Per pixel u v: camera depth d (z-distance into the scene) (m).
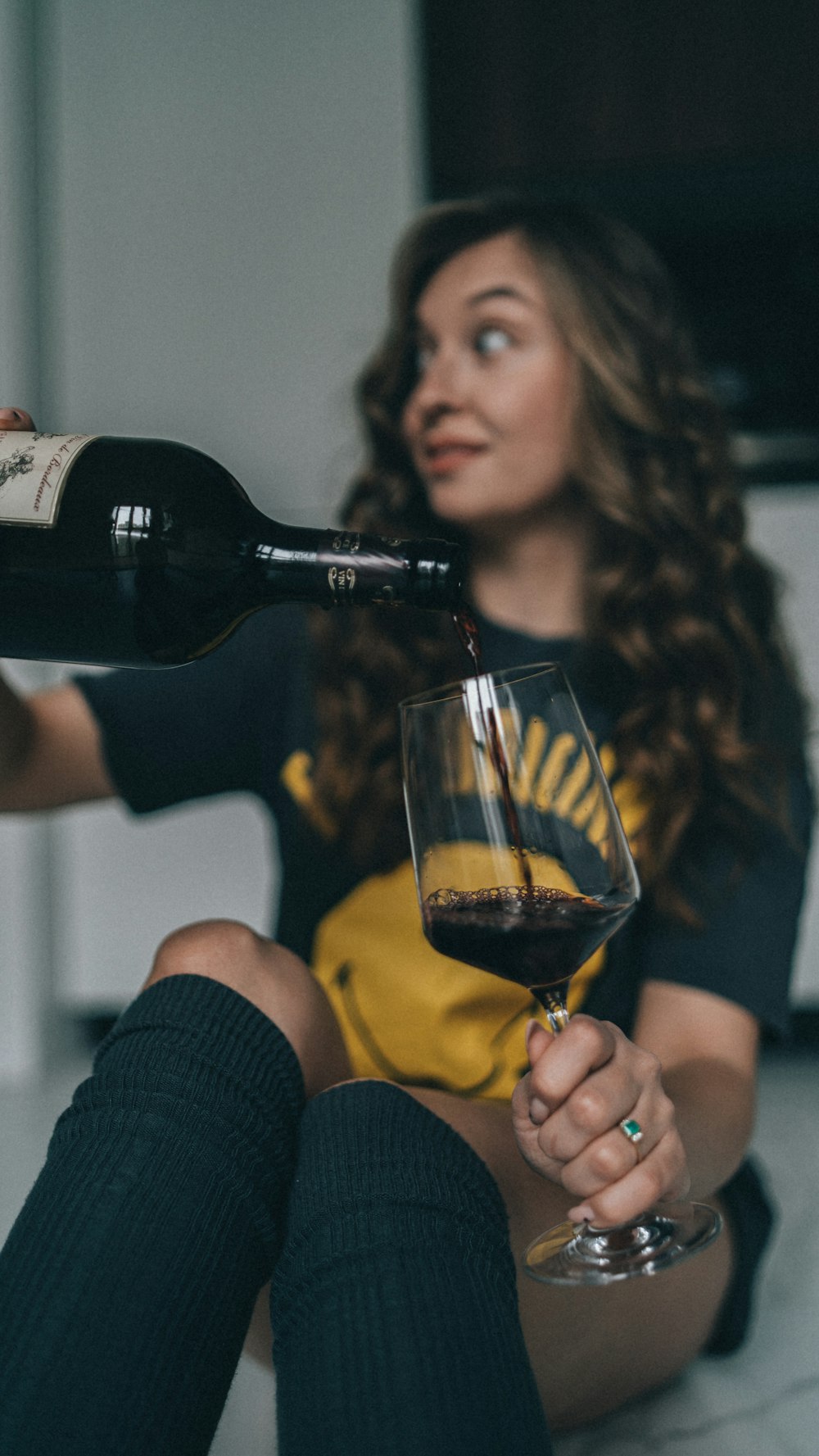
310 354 2.30
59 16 2.32
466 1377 0.55
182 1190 0.63
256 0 2.29
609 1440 0.94
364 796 1.09
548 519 1.21
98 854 2.31
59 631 0.78
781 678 1.19
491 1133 0.78
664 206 2.29
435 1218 0.63
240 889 2.29
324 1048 0.79
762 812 1.04
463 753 0.67
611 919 0.66
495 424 1.17
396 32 2.28
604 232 1.24
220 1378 0.61
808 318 2.27
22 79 2.24
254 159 2.30
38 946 2.24
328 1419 0.54
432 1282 0.59
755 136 2.25
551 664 0.70
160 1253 0.60
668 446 1.20
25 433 0.78
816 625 2.18
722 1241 0.96
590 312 1.17
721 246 2.29
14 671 2.25
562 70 2.28
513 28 2.28
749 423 2.28
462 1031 1.02
